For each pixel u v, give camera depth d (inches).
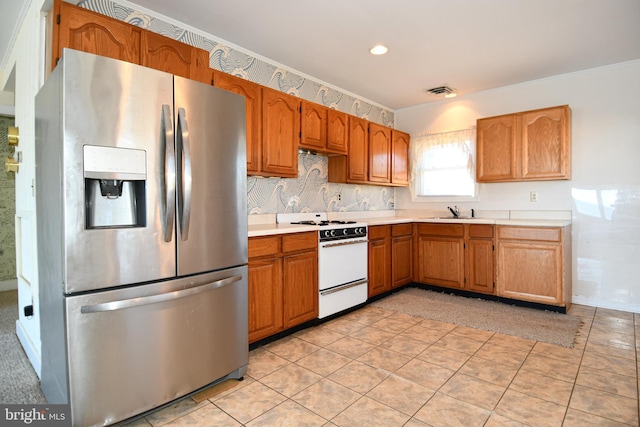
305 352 97.3
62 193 55.4
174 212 66.9
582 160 141.5
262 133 113.0
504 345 101.1
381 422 65.8
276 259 104.1
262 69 128.2
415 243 168.1
